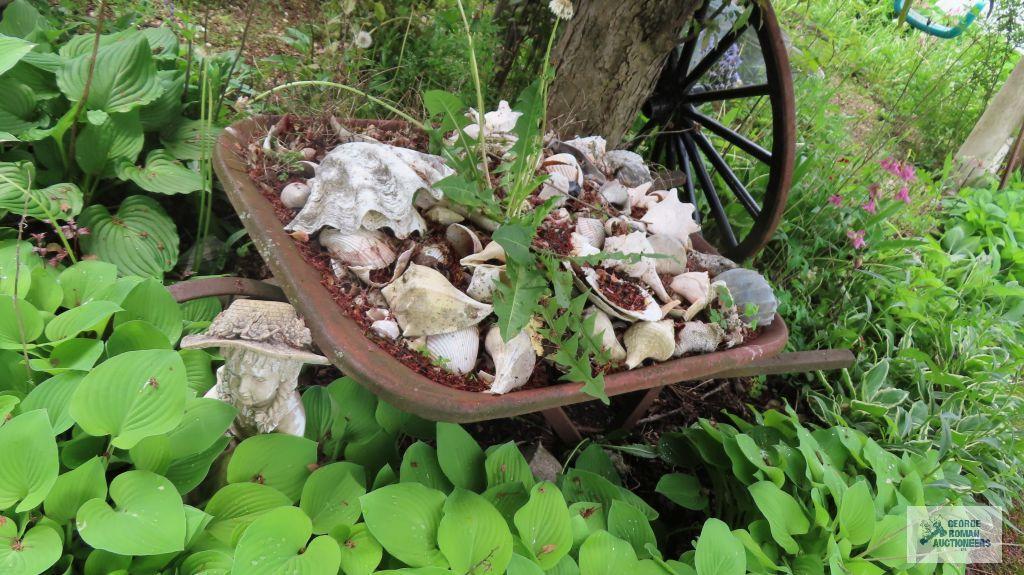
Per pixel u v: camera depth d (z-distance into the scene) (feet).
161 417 2.89
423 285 3.10
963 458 5.51
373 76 5.51
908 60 11.73
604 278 3.62
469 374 3.22
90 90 4.56
